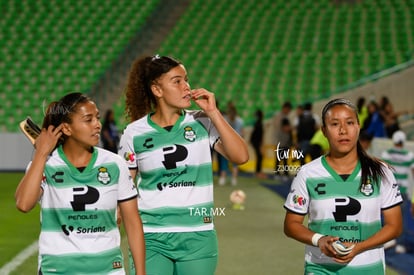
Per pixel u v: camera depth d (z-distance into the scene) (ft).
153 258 44.29
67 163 37.27
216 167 188.44
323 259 39.60
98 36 248.11
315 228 39.93
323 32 246.27
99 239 37.60
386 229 39.04
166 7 257.55
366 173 38.75
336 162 39.24
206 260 44.57
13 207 123.24
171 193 44.14
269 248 86.58
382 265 40.01
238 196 118.42
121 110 217.77
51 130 36.76
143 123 44.55
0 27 248.73
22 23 250.57
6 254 84.94
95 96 213.46
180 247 44.14
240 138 43.21
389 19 249.34
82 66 237.86
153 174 44.27
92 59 240.32
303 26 248.93
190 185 44.19
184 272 44.57
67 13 255.29
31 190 36.29
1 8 255.09
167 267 44.55
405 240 86.99
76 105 36.58
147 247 44.29
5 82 230.27
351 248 36.96
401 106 211.82
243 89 228.43
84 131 36.52
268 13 254.47
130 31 250.78
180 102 43.42
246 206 121.70
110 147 161.89
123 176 38.22
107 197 37.52
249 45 243.60
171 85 43.34
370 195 38.86
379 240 38.58
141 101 45.57
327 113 38.75
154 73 43.70
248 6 257.14
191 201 44.16
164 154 43.96
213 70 235.61
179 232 44.01
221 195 135.95
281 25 250.16
